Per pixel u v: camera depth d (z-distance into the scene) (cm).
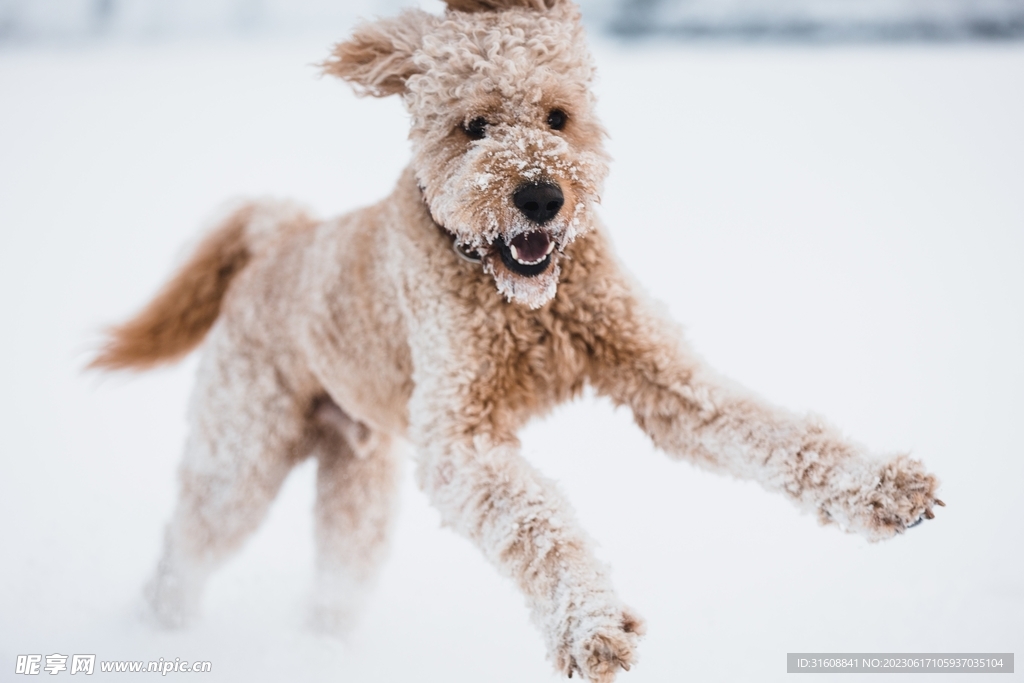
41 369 703
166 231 959
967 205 897
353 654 361
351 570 386
